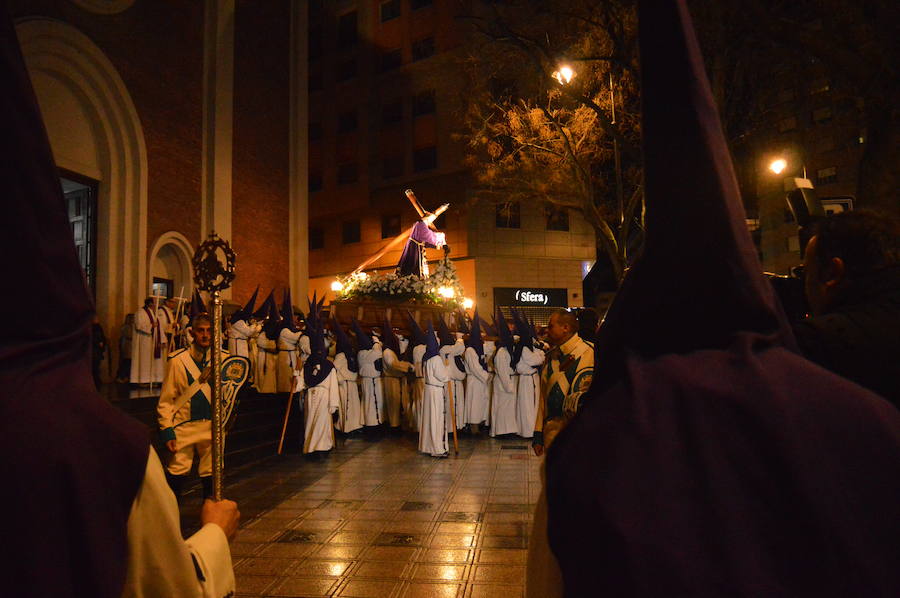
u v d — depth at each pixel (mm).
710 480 908
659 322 1065
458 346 13016
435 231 20297
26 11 14875
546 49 14742
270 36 23750
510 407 12570
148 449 1203
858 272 1685
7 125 1024
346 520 6637
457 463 9867
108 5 16766
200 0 20172
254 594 4727
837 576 844
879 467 917
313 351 10594
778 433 920
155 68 18312
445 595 4648
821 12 7691
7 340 1063
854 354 1576
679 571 852
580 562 918
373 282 18188
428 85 34875
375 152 36562
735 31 9773
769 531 882
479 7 33062
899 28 6836
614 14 13219
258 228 22422
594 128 18453
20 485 1009
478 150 32219
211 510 1744
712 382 984
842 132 10508
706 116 1022
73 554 1049
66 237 1113
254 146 22484
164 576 1199
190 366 6305
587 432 1004
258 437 11328
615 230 20688
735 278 1016
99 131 16609
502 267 33594
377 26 36906
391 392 13539
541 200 21062
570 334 5184
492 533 6090
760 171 17078
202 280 2574
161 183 18234
